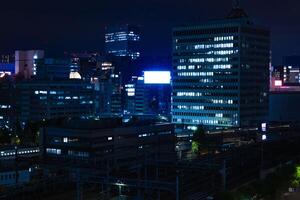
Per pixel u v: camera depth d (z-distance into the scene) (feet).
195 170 563.07
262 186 513.04
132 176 586.04
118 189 523.29
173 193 497.05
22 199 508.94
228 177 611.88
